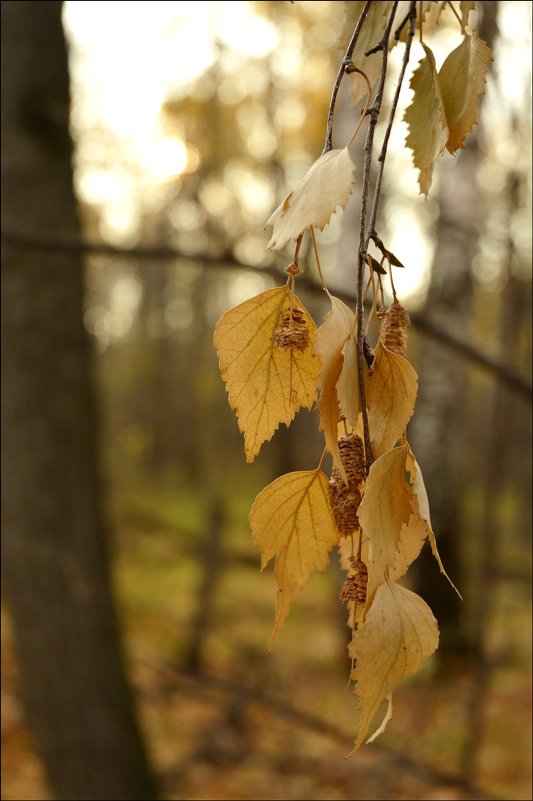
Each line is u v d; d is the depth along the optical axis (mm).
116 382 17656
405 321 731
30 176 3365
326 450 742
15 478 3506
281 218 688
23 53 3326
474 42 823
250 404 776
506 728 5199
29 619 3600
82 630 3621
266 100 10648
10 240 2744
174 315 20391
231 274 19562
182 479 17703
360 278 686
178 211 14172
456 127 826
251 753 5145
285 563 761
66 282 3547
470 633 4984
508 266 4500
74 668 3629
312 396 774
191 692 5750
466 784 4055
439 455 6797
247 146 11297
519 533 5734
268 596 8391
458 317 6590
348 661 6320
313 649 6867
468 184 6422
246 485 16094
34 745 3760
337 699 5953
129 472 15039
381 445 706
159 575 9195
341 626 6391
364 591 706
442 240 6535
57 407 3520
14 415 3479
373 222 699
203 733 5312
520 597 5344
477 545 7461
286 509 755
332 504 720
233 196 12180
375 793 4668
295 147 11102
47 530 3537
